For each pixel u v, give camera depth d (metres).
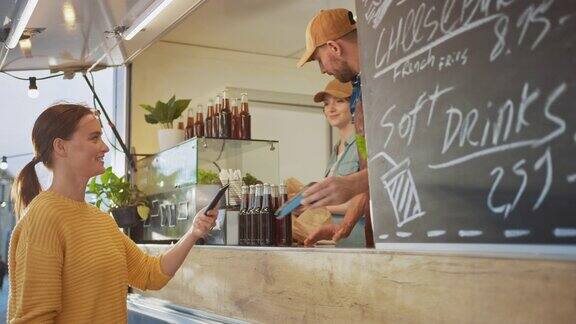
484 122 1.35
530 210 1.24
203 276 2.79
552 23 1.20
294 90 4.58
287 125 4.58
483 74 1.36
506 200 1.30
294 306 2.09
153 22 3.70
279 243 2.53
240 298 2.46
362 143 2.62
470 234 1.38
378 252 1.68
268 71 4.61
